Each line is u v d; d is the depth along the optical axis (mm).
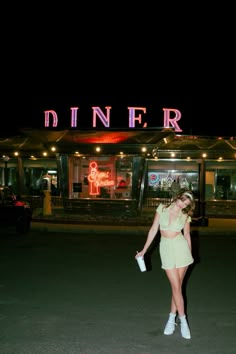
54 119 26094
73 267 10672
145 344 5727
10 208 16766
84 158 24656
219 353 5453
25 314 6977
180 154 26297
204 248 14273
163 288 8750
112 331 6223
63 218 22562
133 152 23281
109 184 24469
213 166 26781
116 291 8477
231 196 26750
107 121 25766
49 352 5414
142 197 24812
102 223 20891
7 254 12469
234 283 9297
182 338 5969
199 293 8461
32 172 28234
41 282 9102
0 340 5828
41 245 14281
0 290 8445
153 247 14242
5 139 26359
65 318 6793
